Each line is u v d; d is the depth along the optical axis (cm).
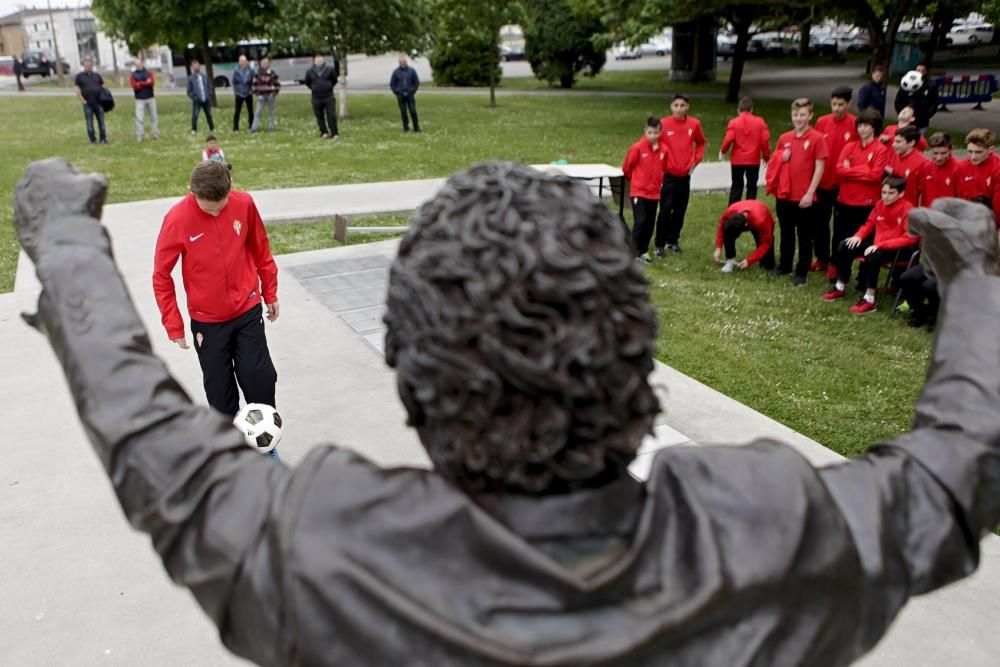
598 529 79
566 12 3055
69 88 4044
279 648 76
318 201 1186
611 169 1117
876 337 691
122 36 2517
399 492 78
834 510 85
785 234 859
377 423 520
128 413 90
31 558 390
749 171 1041
